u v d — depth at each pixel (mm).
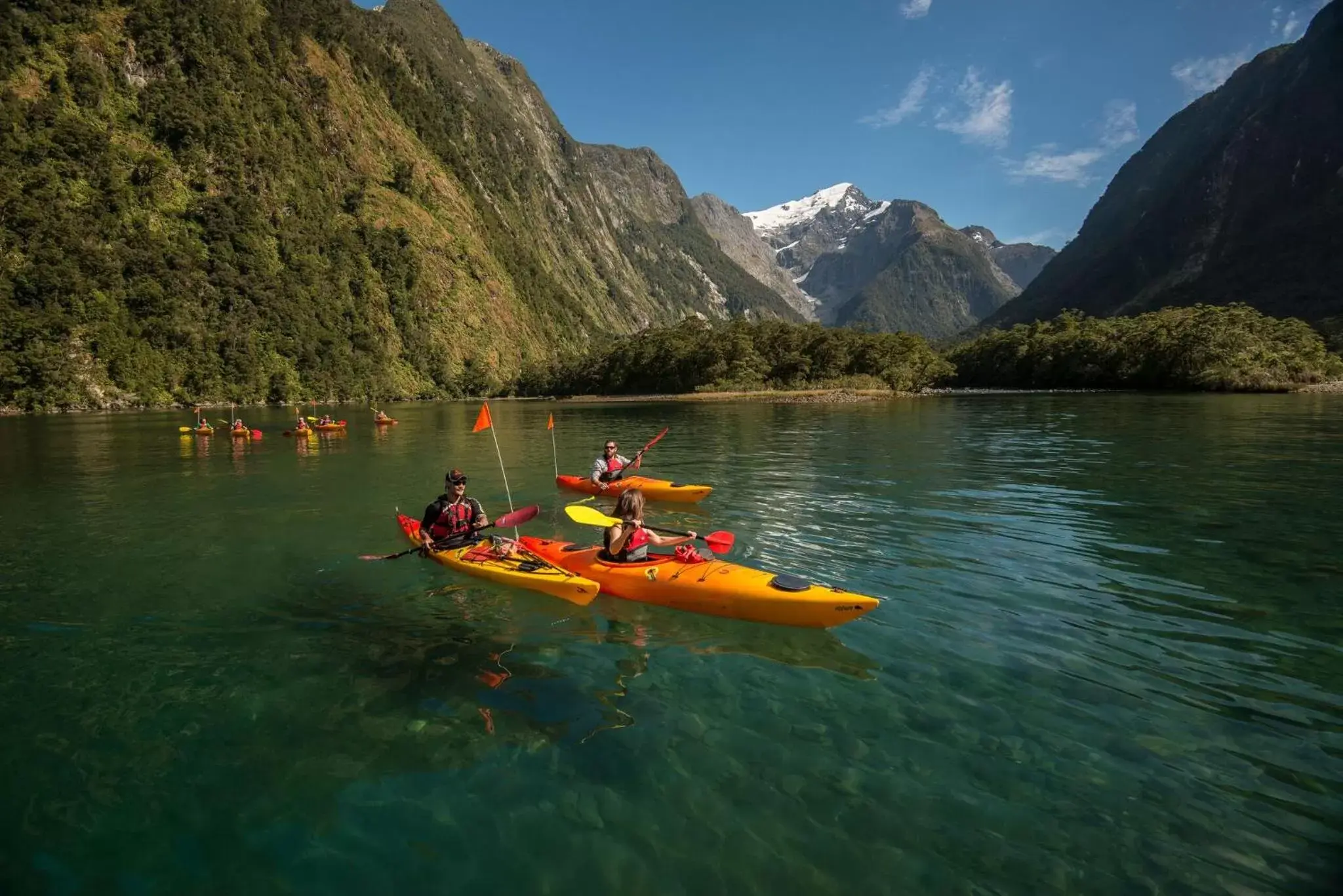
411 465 20109
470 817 4051
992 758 4551
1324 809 3988
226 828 4000
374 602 7648
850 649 6258
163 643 6578
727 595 7066
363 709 5289
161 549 10172
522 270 182500
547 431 34094
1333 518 10984
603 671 5895
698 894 3438
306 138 137000
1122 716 5031
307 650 6383
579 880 3545
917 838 3811
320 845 3850
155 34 116000
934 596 7562
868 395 72062
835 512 11867
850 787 4273
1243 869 3543
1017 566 8625
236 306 102312
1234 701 5230
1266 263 167000
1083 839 3785
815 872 3576
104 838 3934
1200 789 4199
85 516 12789
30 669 6062
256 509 13211
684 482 15320
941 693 5410
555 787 4301
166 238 101750
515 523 9836
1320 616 6844
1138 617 6891
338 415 59000
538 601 7668
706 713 5168
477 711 5238
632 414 50000
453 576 8602
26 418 57344
